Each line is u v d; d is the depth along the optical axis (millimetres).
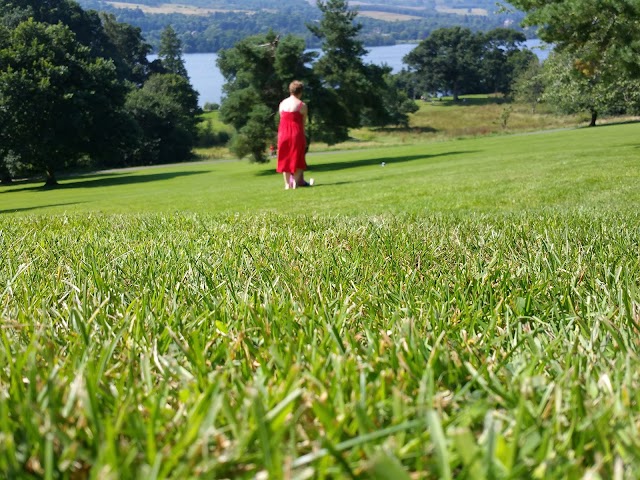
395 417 985
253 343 1671
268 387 1245
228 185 28359
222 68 39469
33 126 43844
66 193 35156
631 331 1644
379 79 39875
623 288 2104
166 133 72875
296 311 1967
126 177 48188
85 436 1011
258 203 12805
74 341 1679
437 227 4598
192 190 26047
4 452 879
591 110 64250
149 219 6398
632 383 1223
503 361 1490
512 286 2357
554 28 20484
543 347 1605
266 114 36625
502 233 3959
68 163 49531
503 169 17875
